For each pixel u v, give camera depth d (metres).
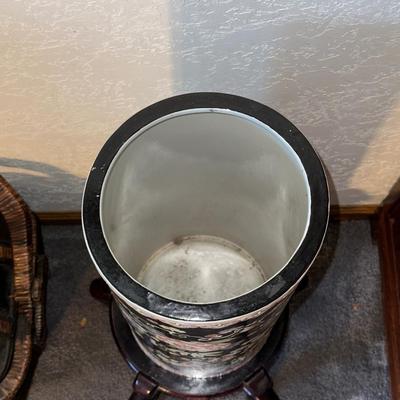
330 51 0.77
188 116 0.73
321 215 0.66
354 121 0.93
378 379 1.09
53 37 0.74
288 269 0.64
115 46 0.76
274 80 0.83
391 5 0.70
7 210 0.92
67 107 0.87
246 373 0.97
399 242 1.08
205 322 0.62
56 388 1.09
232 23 0.73
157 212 0.92
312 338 1.12
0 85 0.82
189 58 0.78
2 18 0.71
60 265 1.17
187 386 0.97
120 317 1.02
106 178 0.69
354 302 1.15
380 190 1.13
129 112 0.89
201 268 1.02
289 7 0.70
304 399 1.08
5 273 0.91
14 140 0.95
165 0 0.69
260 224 0.92
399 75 0.82
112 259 0.65
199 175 0.87
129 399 1.01
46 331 1.10
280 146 0.72
